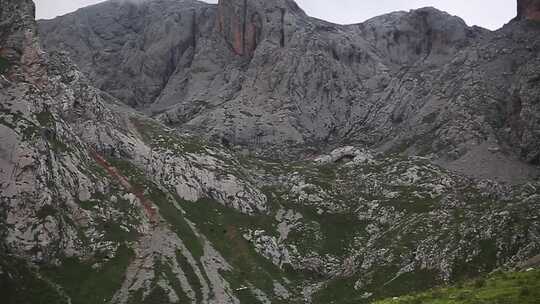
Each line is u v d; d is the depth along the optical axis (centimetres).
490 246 13962
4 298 12444
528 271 6981
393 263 15588
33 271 13838
